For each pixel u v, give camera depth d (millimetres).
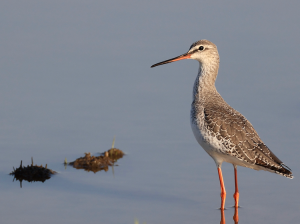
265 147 14477
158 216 14445
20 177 16688
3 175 16766
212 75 16547
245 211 14727
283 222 14078
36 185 16219
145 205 15055
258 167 14547
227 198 15742
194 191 15961
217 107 15344
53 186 16188
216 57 16625
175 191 15953
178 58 17062
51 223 13805
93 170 17375
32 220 13938
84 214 14383
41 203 14992
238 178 16828
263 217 14359
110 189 16047
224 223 14141
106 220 14102
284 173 13938
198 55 16547
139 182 16484
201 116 15062
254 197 15523
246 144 14336
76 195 15578
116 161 17891
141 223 14008
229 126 14547
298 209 14750
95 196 15523
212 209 14953
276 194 15648
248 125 14852
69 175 17016
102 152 18469
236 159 14484
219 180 16422
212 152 14930
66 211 14531
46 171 17062
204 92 16344
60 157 18062
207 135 14703
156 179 16656
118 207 14891
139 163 17703
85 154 18047
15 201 15078
